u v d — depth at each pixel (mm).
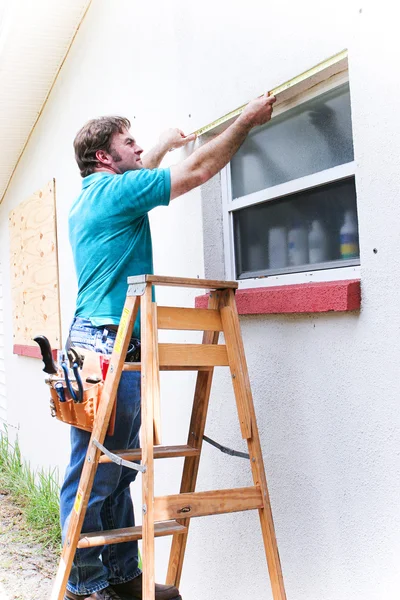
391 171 1979
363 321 2111
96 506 2420
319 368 2309
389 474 2029
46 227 5219
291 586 2467
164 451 2307
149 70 3422
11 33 4359
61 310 4992
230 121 2816
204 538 2988
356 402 2152
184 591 3145
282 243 2691
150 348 2064
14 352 6543
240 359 2230
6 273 7090
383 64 1989
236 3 2660
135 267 2492
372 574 2109
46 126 5246
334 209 2424
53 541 4527
